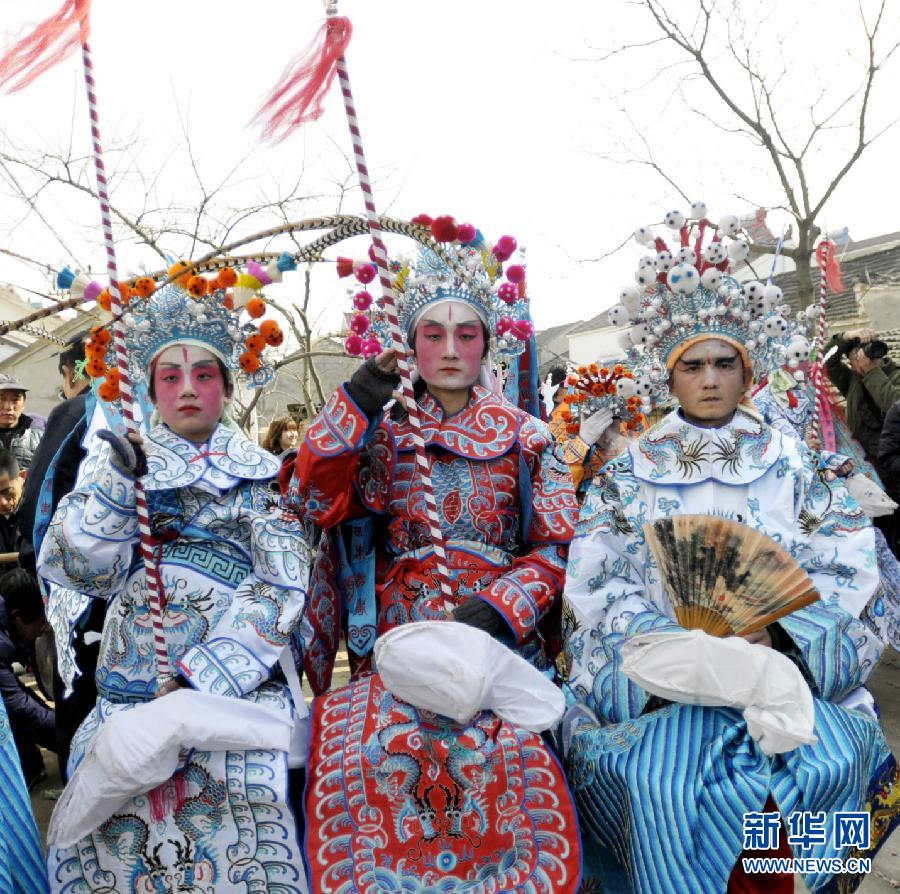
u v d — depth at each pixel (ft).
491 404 10.66
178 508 9.31
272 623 8.94
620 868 9.57
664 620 9.19
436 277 10.38
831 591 9.55
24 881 8.30
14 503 18.31
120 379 8.66
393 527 10.44
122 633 9.18
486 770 8.54
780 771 8.55
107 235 8.82
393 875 8.31
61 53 8.46
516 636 9.53
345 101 9.00
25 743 14.42
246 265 10.11
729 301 10.12
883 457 20.99
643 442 10.39
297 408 30.99
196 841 8.20
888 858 11.51
